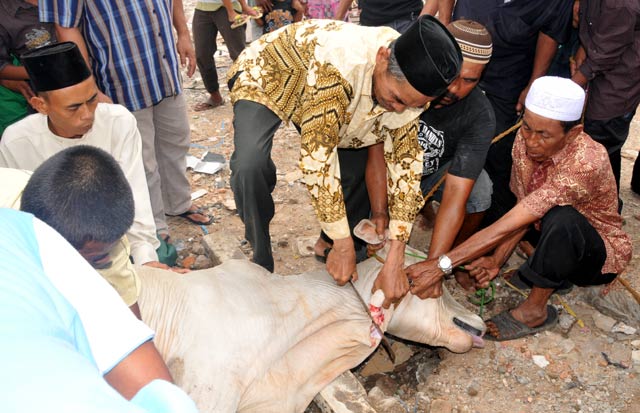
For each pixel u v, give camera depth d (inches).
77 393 37.3
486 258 130.6
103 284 57.1
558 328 134.6
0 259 47.6
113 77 136.6
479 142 121.3
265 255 130.8
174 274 106.0
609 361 125.2
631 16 140.4
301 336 111.5
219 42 342.0
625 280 144.3
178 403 45.6
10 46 134.3
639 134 221.1
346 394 111.0
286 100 114.1
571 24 155.4
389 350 121.3
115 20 130.5
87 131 104.1
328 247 154.2
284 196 187.3
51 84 93.9
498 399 118.0
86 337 52.4
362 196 138.3
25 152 106.3
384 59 89.4
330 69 95.9
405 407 118.1
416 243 163.0
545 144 115.2
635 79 149.5
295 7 262.8
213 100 254.8
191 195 187.2
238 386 98.6
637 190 182.2
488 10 154.1
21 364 38.1
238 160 114.6
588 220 126.7
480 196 138.4
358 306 117.7
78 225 64.4
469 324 124.8
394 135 107.7
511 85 158.1
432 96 87.4
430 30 84.1
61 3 122.7
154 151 151.2
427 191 145.9
